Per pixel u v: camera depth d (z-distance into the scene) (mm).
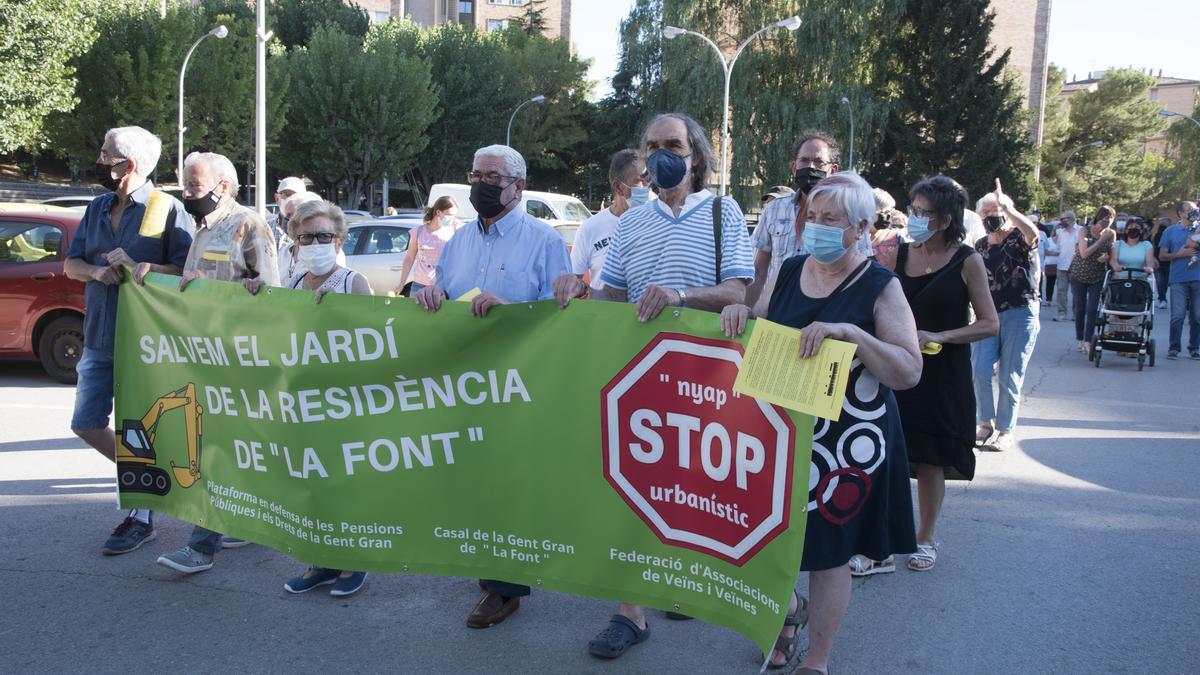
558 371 3346
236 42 42688
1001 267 6906
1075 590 4320
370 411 3680
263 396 3906
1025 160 47406
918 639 3781
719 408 3021
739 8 37031
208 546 4309
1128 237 11656
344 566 3773
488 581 3818
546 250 3959
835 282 3020
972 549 4887
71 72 26391
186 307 4086
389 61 43000
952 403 4383
